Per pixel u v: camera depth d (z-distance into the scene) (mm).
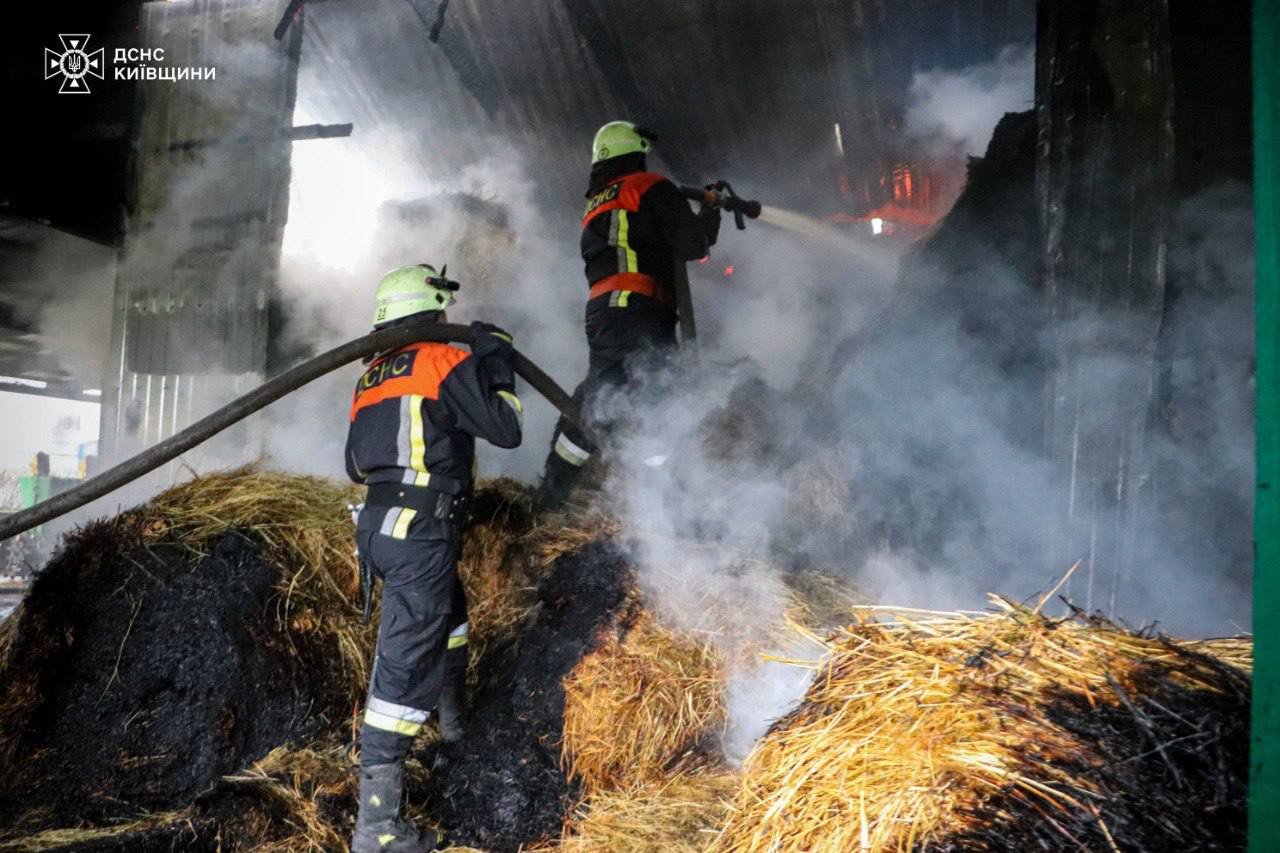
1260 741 1402
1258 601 1417
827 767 1896
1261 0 1441
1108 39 3486
